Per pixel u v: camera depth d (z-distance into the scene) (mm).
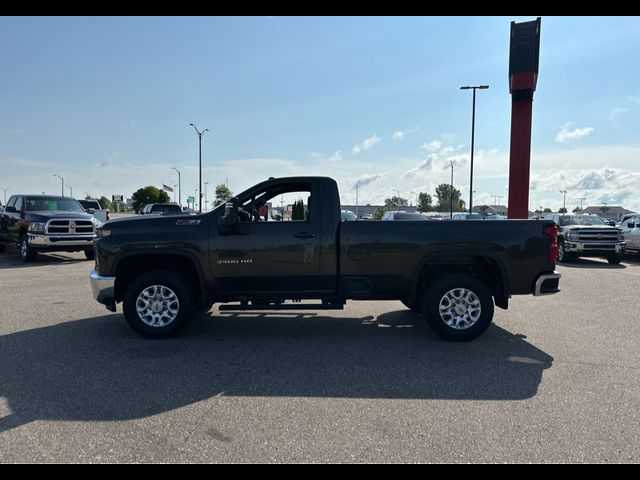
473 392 4301
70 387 4367
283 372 4840
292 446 3293
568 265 15977
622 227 17984
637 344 5871
